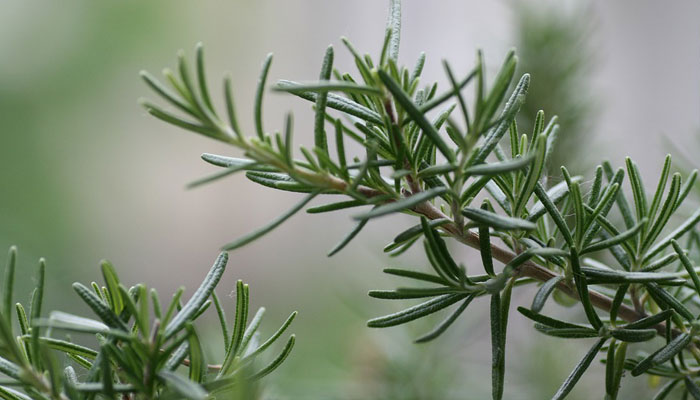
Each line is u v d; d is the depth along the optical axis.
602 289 0.54
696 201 0.63
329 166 0.45
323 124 0.45
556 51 0.80
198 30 1.66
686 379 0.50
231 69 1.65
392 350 0.77
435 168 0.45
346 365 0.82
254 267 1.54
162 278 1.54
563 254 0.46
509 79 0.44
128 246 1.56
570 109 0.77
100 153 1.59
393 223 0.87
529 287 0.81
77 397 0.44
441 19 1.29
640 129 1.18
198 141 1.64
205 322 1.08
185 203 1.62
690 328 0.49
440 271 0.46
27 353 0.46
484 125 0.44
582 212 0.47
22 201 1.45
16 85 1.56
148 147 1.63
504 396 0.75
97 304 0.44
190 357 0.45
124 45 1.62
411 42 1.30
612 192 0.47
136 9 1.62
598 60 0.82
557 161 0.75
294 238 1.55
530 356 0.77
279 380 0.69
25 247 1.27
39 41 1.57
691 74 1.21
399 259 0.83
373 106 0.48
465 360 0.78
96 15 1.60
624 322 0.50
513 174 0.49
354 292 0.84
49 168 1.53
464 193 0.46
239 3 1.66
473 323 0.76
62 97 1.58
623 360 0.49
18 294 1.01
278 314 1.24
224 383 0.45
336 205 0.46
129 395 0.46
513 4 0.84
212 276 0.45
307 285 1.35
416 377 0.75
